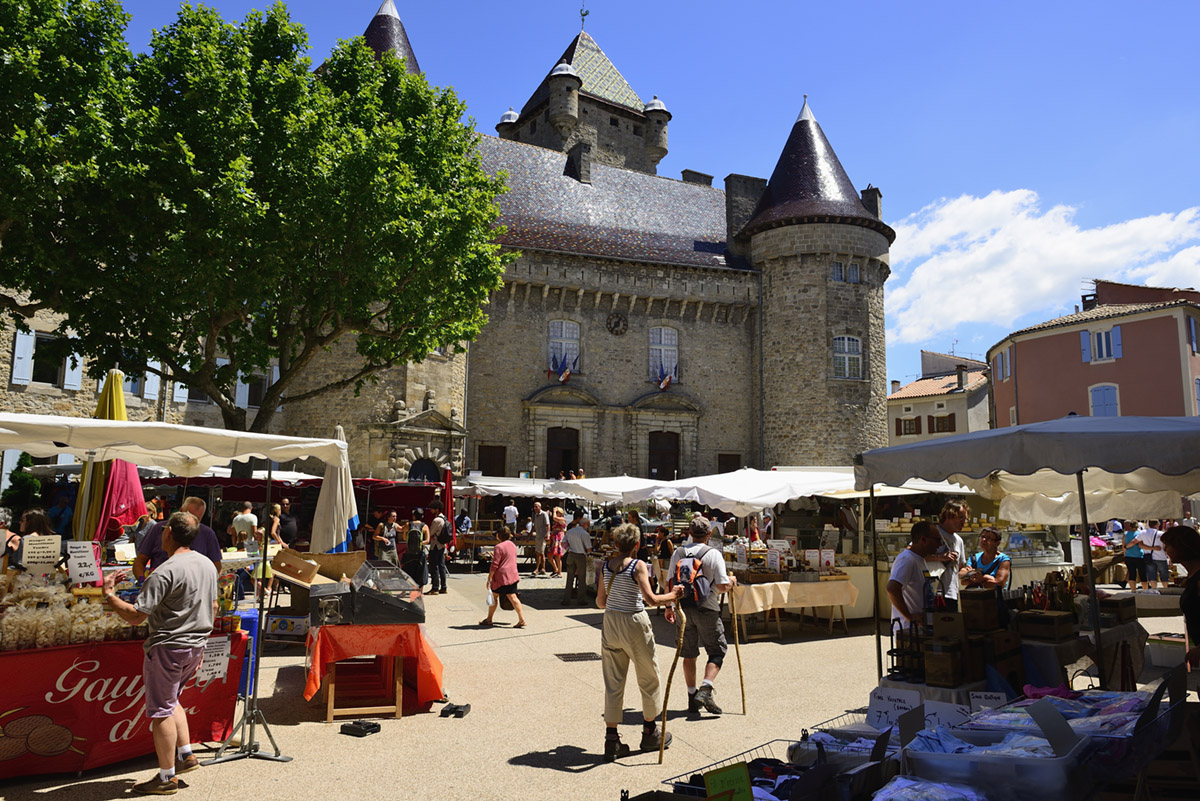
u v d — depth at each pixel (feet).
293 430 80.33
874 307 103.91
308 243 46.70
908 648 18.26
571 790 15.92
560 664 28.43
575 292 97.96
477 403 91.40
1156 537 45.68
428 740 19.24
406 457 79.66
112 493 33.63
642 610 18.34
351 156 46.14
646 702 18.37
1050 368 110.42
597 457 95.76
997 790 10.27
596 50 156.25
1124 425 16.67
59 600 17.26
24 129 39.06
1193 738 12.80
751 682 25.76
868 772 10.71
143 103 45.70
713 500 39.06
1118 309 106.01
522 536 68.90
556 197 105.81
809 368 99.45
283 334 51.39
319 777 16.61
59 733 16.48
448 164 55.42
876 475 20.51
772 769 11.98
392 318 52.08
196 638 16.06
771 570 36.70
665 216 112.68
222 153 44.27
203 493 61.26
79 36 43.70
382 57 56.90
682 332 102.63
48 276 44.68
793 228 101.81
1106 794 12.53
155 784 15.47
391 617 21.35
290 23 50.44
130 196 41.75
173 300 43.93
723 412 102.99
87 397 68.80
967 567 25.57
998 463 17.53
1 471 60.34
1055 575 22.22
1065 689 15.14
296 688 24.16
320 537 31.86
